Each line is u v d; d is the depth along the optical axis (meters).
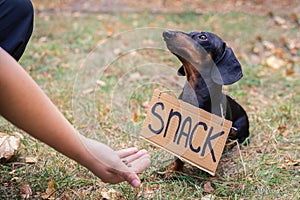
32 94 1.30
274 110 2.88
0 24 1.59
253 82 3.44
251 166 2.18
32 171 2.06
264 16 5.18
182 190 1.95
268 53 4.17
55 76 3.37
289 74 3.65
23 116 1.31
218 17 5.16
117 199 1.90
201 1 5.96
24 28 1.66
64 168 2.07
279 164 2.20
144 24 4.85
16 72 1.27
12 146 2.18
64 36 4.34
